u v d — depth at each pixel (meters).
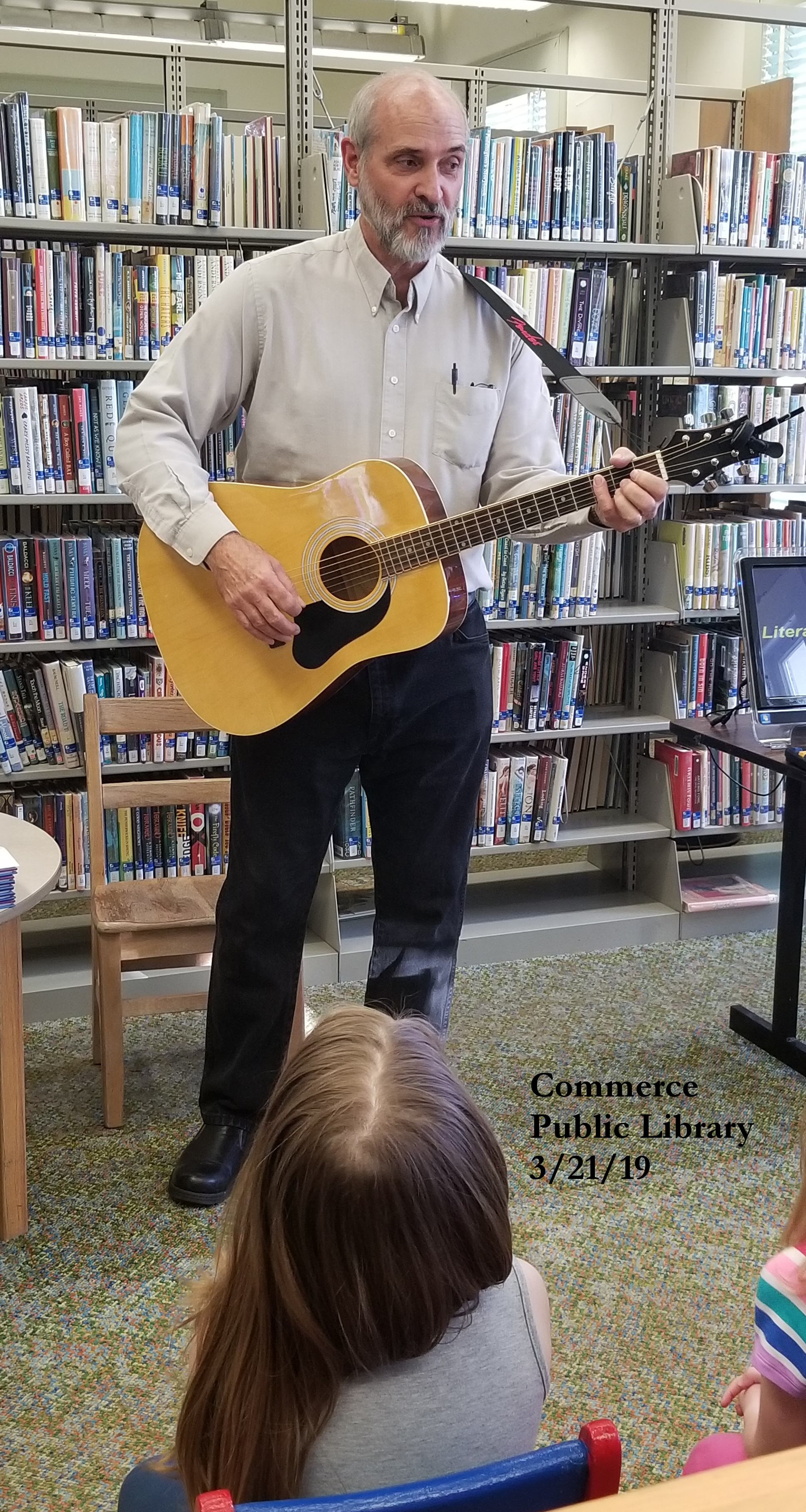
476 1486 0.69
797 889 2.92
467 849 2.42
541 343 2.24
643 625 3.84
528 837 3.61
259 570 2.08
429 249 2.11
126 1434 1.80
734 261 3.68
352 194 3.14
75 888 3.29
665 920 3.77
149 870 3.31
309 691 2.20
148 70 10.51
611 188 3.37
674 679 3.71
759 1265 2.22
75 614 3.14
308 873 2.35
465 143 2.10
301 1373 0.91
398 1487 0.69
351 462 2.25
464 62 10.48
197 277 3.08
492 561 3.42
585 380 2.20
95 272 3.01
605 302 3.63
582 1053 3.03
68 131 2.91
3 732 3.15
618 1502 0.55
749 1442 1.15
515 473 2.33
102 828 2.75
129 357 3.07
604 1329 2.04
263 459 2.27
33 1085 2.87
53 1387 1.90
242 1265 0.94
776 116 3.98
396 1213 0.88
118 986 2.60
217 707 2.24
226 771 3.56
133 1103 2.78
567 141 3.29
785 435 3.73
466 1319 0.93
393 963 2.41
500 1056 3.01
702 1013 3.27
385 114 2.04
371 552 2.14
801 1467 0.57
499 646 3.48
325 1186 0.88
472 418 2.28
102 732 2.73
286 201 3.22
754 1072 2.95
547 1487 0.71
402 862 2.39
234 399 2.26
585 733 3.56
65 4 8.20
